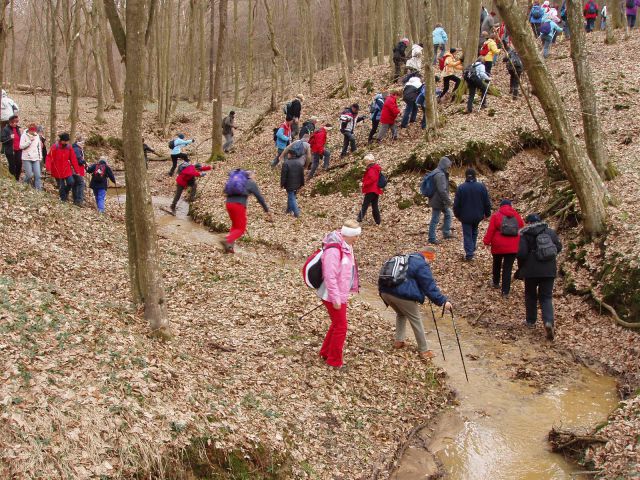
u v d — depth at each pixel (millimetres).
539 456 5645
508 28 8719
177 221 14609
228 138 22094
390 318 8961
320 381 6453
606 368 7422
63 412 4230
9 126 12859
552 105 8984
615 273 8562
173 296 8320
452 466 5492
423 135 15883
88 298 6742
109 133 23109
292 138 18422
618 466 4973
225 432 4805
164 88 27656
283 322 7801
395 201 13828
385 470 5320
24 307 5527
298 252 11883
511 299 9430
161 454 4301
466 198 10508
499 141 14617
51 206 10484
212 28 36031
